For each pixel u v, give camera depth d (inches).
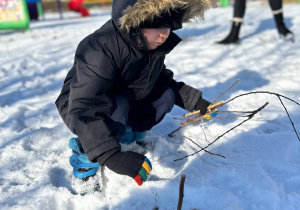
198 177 72.1
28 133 98.7
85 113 62.6
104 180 75.6
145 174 61.0
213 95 122.9
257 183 69.3
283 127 94.1
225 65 158.4
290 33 196.2
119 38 65.7
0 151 89.2
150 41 66.4
